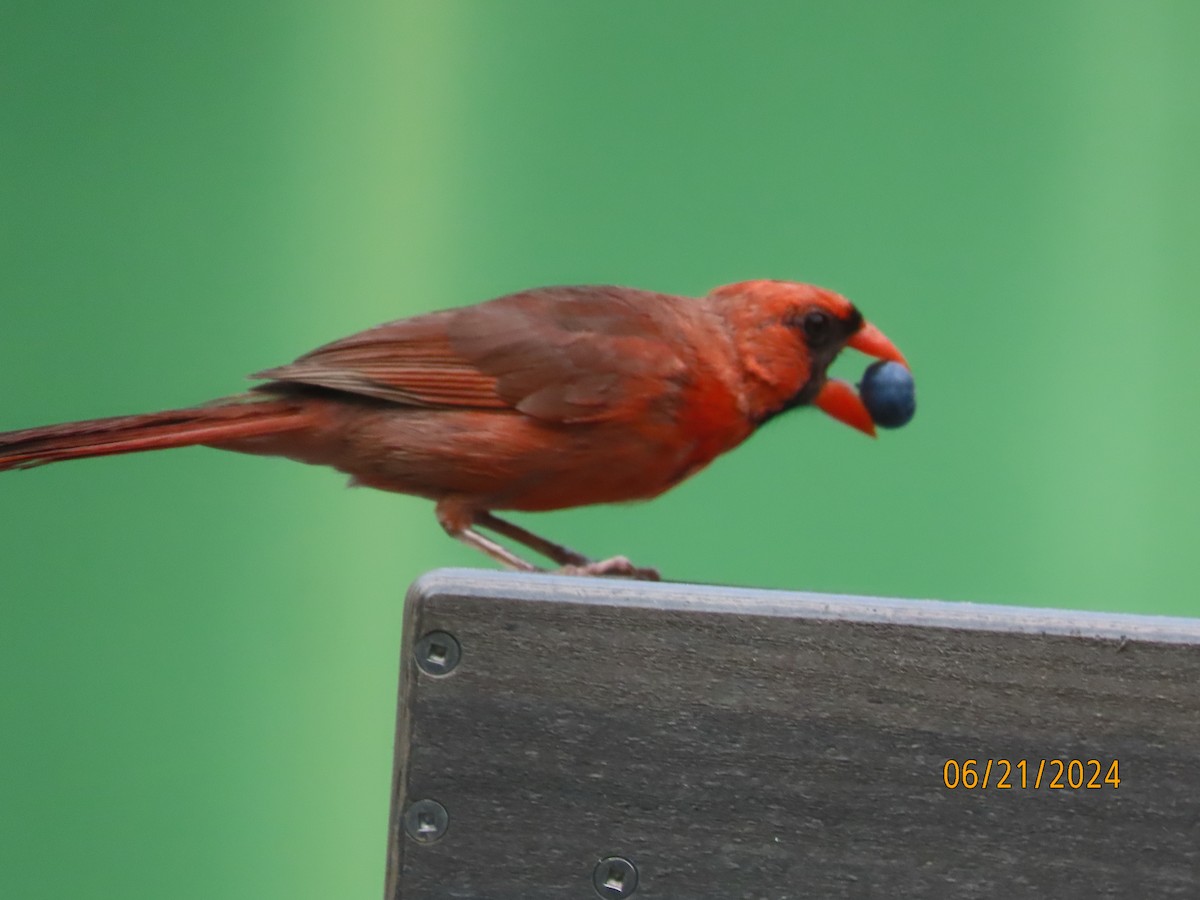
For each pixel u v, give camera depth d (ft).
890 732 15.69
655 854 15.66
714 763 15.67
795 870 15.67
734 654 15.67
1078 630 15.69
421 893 15.65
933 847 15.67
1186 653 15.69
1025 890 15.67
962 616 15.69
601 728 15.67
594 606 15.67
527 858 15.66
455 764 15.66
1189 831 15.67
